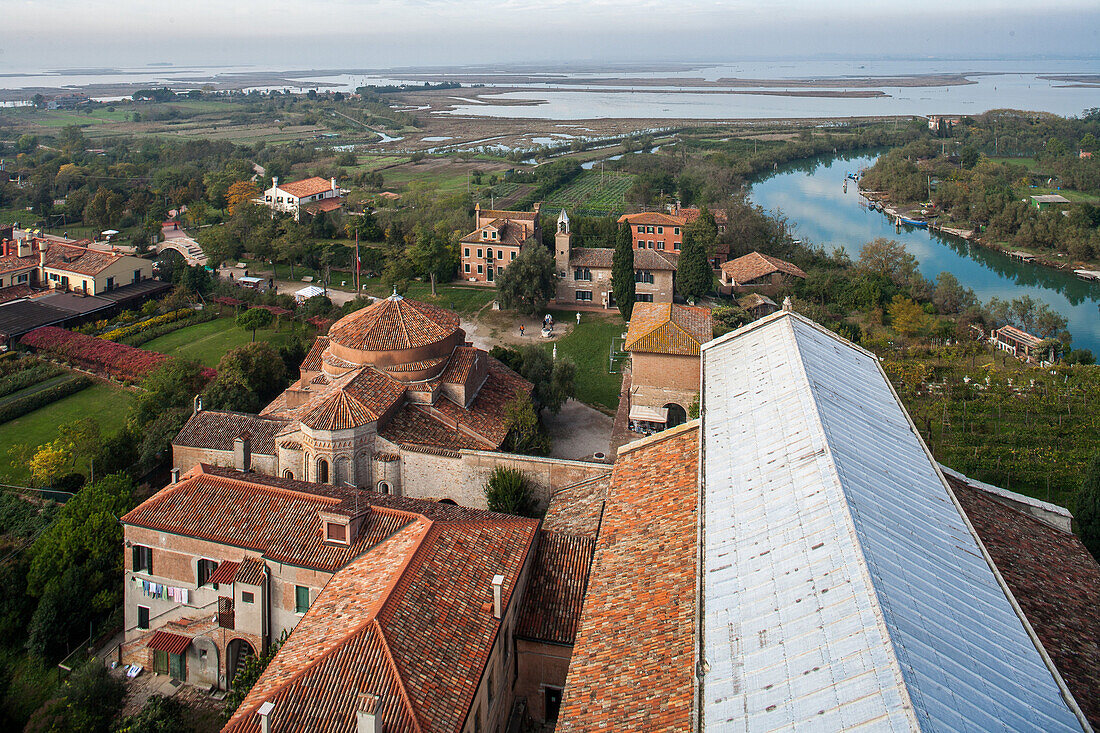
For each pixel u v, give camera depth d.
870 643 33.94
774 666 35.06
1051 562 54.38
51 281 155.50
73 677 58.47
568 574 58.94
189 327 143.12
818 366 63.09
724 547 44.44
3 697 60.00
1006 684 34.00
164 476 90.31
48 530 74.50
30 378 117.75
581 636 45.16
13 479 91.75
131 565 64.44
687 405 92.81
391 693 43.94
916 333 146.75
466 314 149.62
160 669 63.72
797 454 50.12
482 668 47.62
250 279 164.12
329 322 137.25
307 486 67.38
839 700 31.97
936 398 108.31
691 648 41.16
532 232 169.38
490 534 58.75
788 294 162.12
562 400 102.62
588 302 155.00
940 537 44.41
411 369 83.94
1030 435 97.38
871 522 42.53
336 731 42.44
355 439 76.12
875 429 55.84
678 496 55.88
